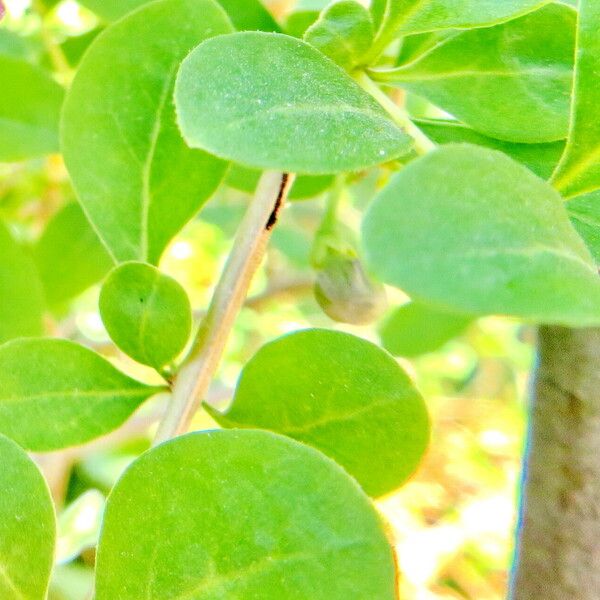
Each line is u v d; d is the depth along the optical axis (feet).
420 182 0.36
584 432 0.47
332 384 0.52
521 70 0.53
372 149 0.42
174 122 0.55
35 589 0.47
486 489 2.03
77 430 0.54
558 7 0.52
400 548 1.86
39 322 0.74
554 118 0.52
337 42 0.51
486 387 2.20
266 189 0.54
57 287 0.92
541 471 0.48
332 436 0.52
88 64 0.54
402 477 0.52
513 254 0.36
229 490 0.44
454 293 0.33
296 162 0.41
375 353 0.51
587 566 0.47
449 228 0.35
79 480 1.32
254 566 0.44
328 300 0.66
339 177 0.67
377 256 0.32
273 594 0.44
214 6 0.54
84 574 0.93
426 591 1.80
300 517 0.44
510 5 0.48
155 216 0.55
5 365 0.53
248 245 0.54
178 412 0.53
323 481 0.44
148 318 0.53
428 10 0.49
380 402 0.52
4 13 0.59
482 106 0.53
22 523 0.47
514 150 0.53
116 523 0.45
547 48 0.53
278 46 0.44
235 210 1.21
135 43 0.54
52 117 0.77
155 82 0.55
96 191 0.55
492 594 1.82
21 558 0.47
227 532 0.44
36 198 1.22
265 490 0.44
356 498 0.44
